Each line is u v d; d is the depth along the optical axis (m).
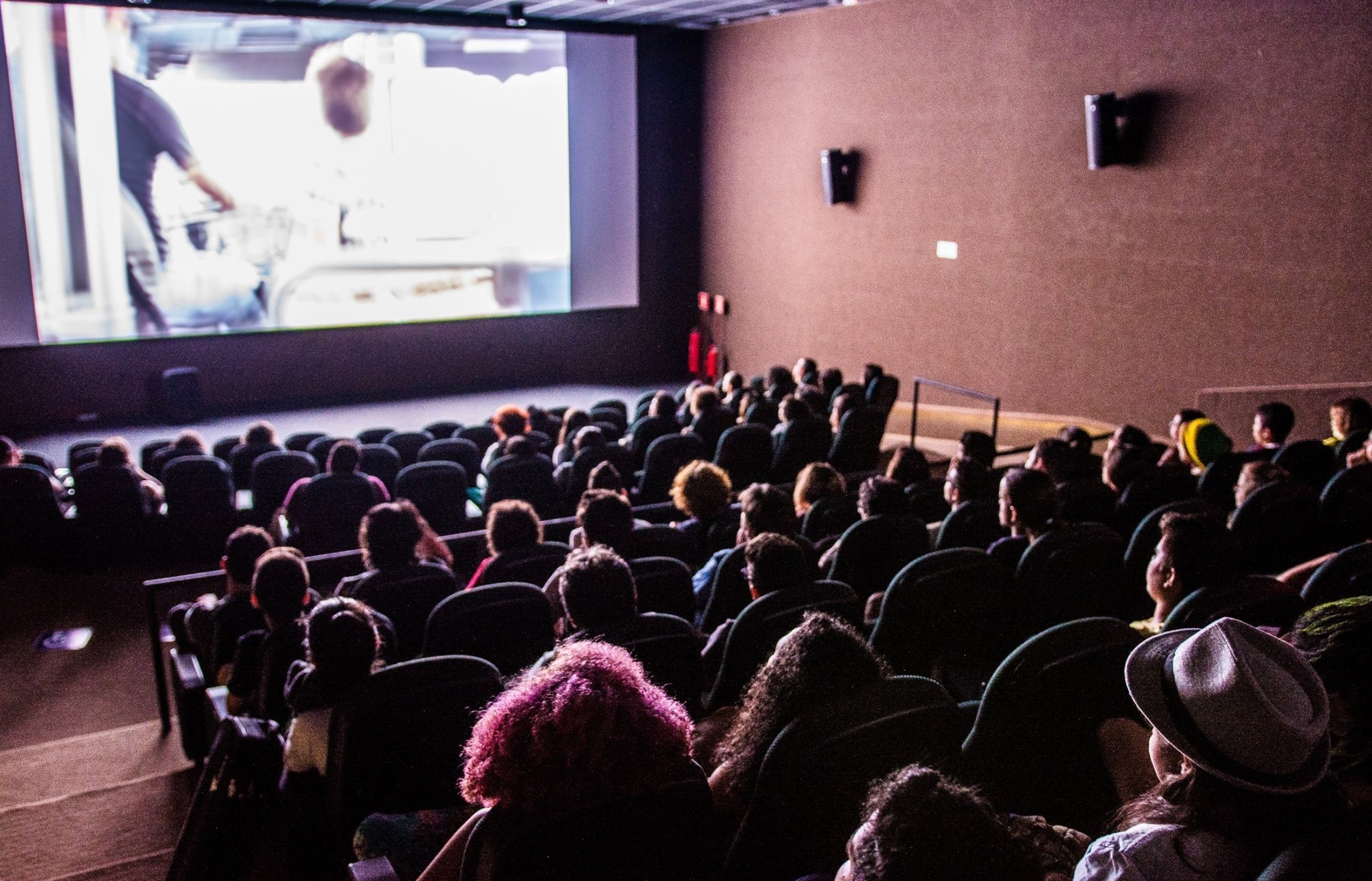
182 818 3.85
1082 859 1.46
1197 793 1.38
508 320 13.11
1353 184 7.33
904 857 1.17
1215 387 8.48
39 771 4.52
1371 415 6.00
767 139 12.62
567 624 3.57
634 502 7.01
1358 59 7.19
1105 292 9.25
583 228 13.16
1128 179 8.88
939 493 5.32
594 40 12.71
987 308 10.37
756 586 3.30
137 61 10.50
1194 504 4.15
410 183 11.98
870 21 11.01
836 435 7.75
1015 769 2.49
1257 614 2.79
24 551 6.90
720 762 2.41
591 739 1.61
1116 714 2.46
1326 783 1.31
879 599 3.89
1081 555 3.76
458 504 6.60
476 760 1.66
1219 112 8.10
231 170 11.09
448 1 10.95
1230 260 8.20
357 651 2.76
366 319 12.13
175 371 11.03
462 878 1.64
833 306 12.12
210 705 3.90
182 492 6.91
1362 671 1.46
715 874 1.89
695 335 13.99
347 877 2.67
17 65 10.13
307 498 6.11
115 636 6.13
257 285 11.48
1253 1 7.76
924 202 10.80
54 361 10.80
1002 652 3.72
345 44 11.32
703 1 10.86
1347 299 7.48
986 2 9.80
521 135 12.49
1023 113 9.66
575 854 1.63
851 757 2.01
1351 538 4.44
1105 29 8.84
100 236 10.72
